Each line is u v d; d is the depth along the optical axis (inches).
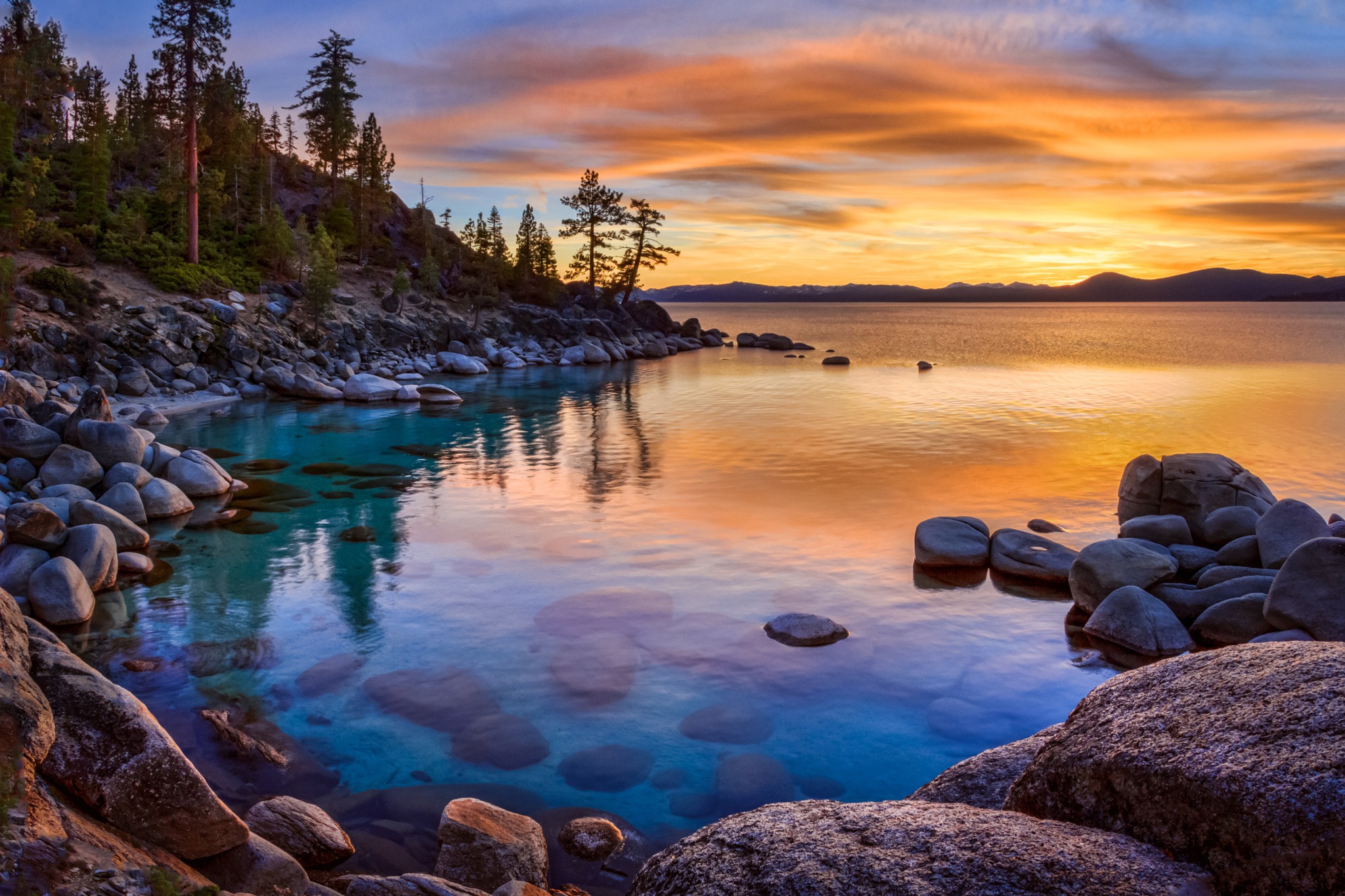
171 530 731.4
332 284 2070.6
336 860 294.2
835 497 867.4
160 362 1578.5
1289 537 576.1
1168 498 728.3
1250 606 501.4
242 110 2962.6
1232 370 2289.6
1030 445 1160.2
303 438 1208.2
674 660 480.4
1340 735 111.2
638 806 341.4
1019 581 622.8
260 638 504.4
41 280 1546.5
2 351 1368.1
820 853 125.6
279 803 301.7
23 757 206.4
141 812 220.4
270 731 393.4
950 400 1684.3
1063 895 108.3
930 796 184.7
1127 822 127.6
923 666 479.8
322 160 3132.4
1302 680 126.0
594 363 2664.9
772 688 448.8
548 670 466.3
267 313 1932.8
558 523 769.6
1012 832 124.5
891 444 1180.5
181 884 207.0
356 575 621.6
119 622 524.7
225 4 1950.1
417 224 3191.4
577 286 3503.9
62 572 526.3
